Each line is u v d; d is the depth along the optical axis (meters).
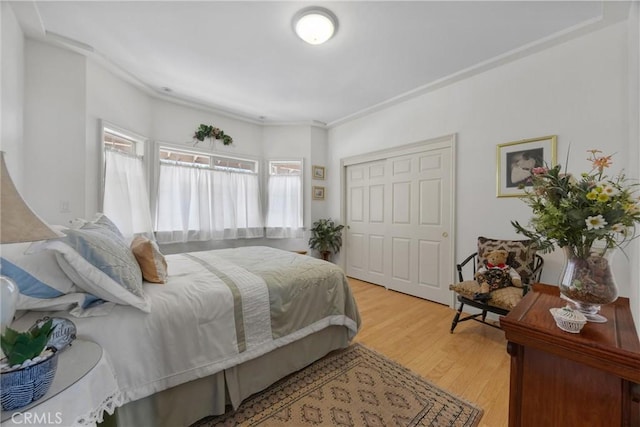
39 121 2.16
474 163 2.74
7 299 0.75
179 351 1.21
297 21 1.97
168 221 3.44
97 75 2.53
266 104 3.62
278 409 1.44
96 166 2.54
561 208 0.94
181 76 2.85
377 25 2.03
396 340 2.22
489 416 1.41
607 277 0.92
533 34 2.12
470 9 1.85
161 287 1.38
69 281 1.10
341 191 4.34
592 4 1.79
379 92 3.21
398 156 3.54
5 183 0.80
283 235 4.38
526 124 2.38
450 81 2.87
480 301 2.15
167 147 3.44
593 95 2.05
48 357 0.70
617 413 0.77
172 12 1.90
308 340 1.79
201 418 1.33
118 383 1.05
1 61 1.67
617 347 0.76
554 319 0.95
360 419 1.38
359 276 4.13
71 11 1.88
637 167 1.35
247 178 4.20
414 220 3.36
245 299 1.46
